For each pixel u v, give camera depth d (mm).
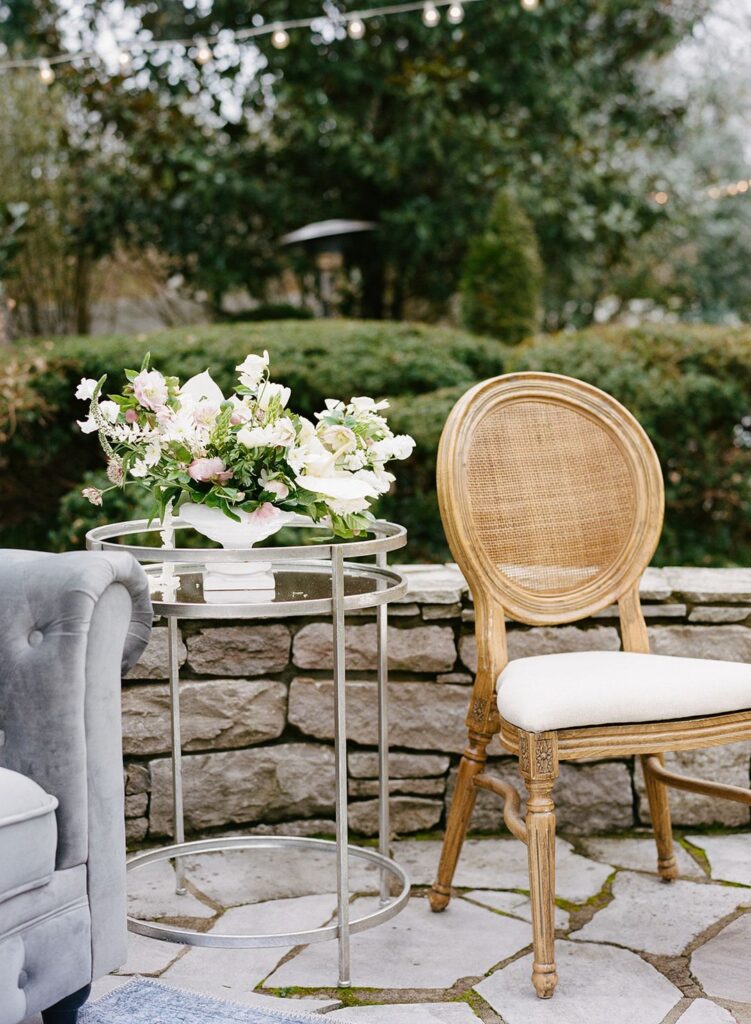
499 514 2277
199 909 2322
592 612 2346
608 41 9102
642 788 2727
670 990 1957
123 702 2604
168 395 2053
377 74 8195
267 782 2680
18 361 4867
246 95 8188
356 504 2053
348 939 2004
